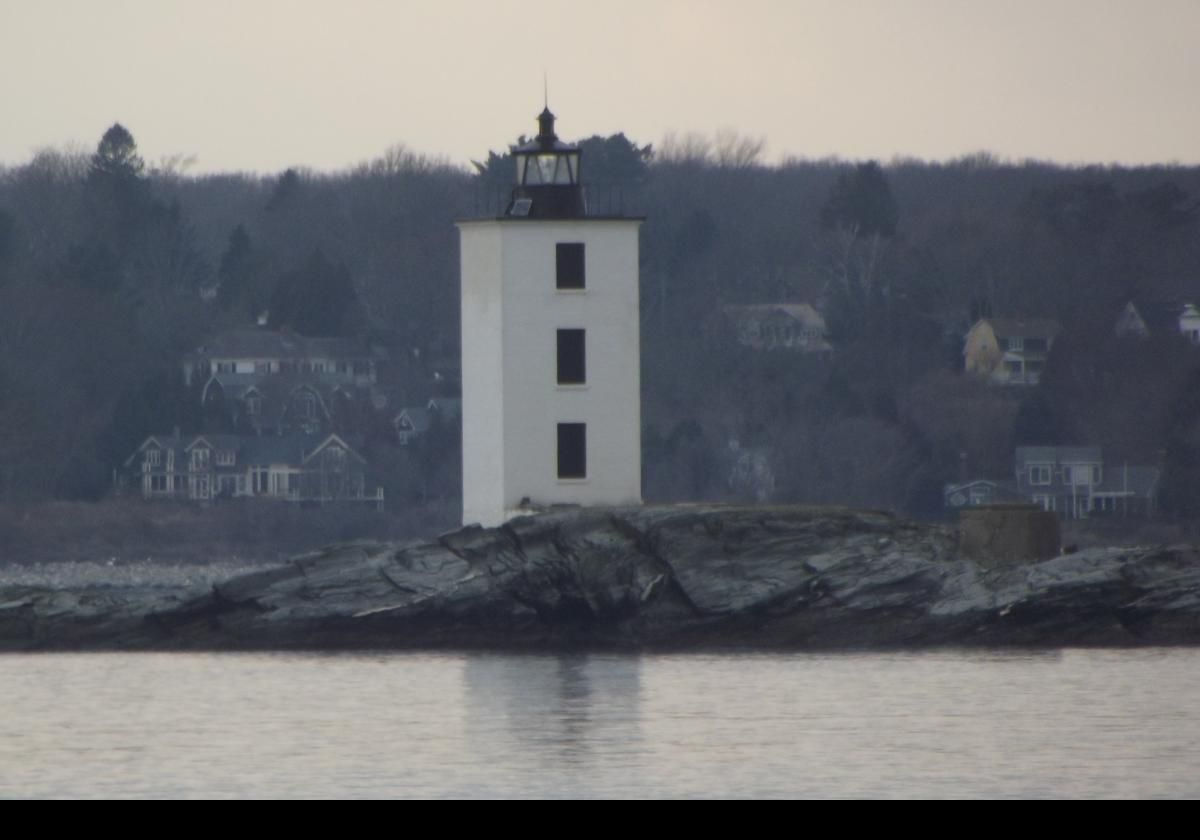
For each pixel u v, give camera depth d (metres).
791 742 195.00
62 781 181.00
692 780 179.25
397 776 181.88
